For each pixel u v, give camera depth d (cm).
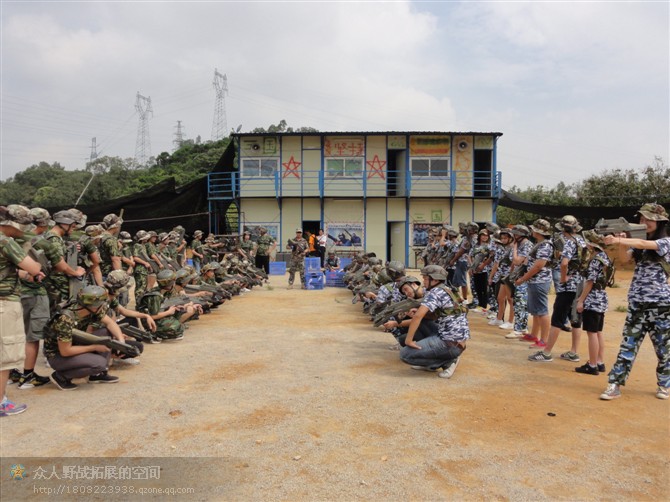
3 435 409
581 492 329
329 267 1641
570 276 634
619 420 451
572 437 414
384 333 824
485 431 424
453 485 337
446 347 571
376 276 1001
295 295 1348
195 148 4628
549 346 655
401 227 2534
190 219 2547
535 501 318
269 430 422
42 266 539
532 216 3294
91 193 4228
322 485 335
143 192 2220
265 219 2525
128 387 533
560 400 503
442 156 2489
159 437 407
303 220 2520
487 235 1037
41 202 4119
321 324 907
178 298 798
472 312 1075
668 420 452
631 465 367
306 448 389
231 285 1257
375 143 2500
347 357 667
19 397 500
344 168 2503
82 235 705
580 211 2041
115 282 605
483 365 636
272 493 324
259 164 2509
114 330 572
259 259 2136
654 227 492
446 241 1141
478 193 2492
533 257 709
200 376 576
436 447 393
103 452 381
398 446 394
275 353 687
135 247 1023
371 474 350
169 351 695
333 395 511
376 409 473
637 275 506
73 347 517
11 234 441
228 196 2588
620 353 509
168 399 496
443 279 580
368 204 2525
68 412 460
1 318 436
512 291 862
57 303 591
